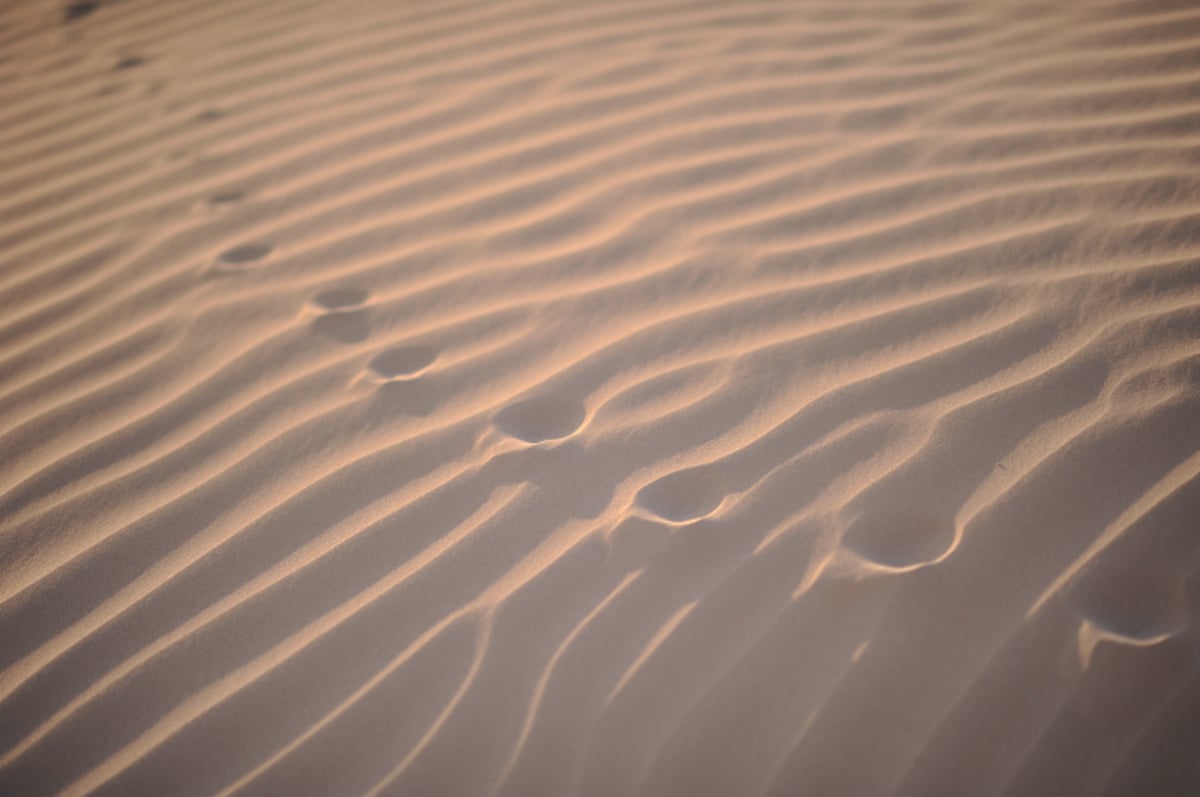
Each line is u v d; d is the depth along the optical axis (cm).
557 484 199
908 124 304
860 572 175
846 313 230
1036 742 152
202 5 475
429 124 341
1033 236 245
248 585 186
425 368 234
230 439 219
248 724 166
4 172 342
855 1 391
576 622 174
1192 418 188
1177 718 150
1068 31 345
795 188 281
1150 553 169
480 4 433
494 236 279
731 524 186
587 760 158
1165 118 285
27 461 219
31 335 260
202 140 349
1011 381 204
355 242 284
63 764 164
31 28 469
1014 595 168
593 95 346
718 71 351
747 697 162
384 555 189
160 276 278
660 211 279
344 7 450
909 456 192
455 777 158
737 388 214
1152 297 218
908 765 152
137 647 178
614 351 231
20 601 187
